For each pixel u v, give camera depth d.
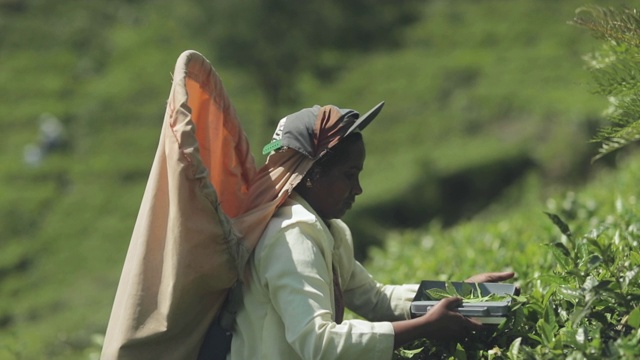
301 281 4.63
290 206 4.90
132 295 4.77
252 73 39.88
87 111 46.69
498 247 8.28
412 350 5.18
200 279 4.67
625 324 4.73
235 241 4.68
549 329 4.63
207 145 5.01
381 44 48.41
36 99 48.16
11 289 35.78
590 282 4.68
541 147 36.94
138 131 45.19
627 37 5.55
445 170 37.09
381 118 43.38
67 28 52.50
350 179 5.06
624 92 5.75
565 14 47.62
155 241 4.82
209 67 5.01
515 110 40.81
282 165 5.04
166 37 50.66
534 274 6.36
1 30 52.78
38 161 43.72
